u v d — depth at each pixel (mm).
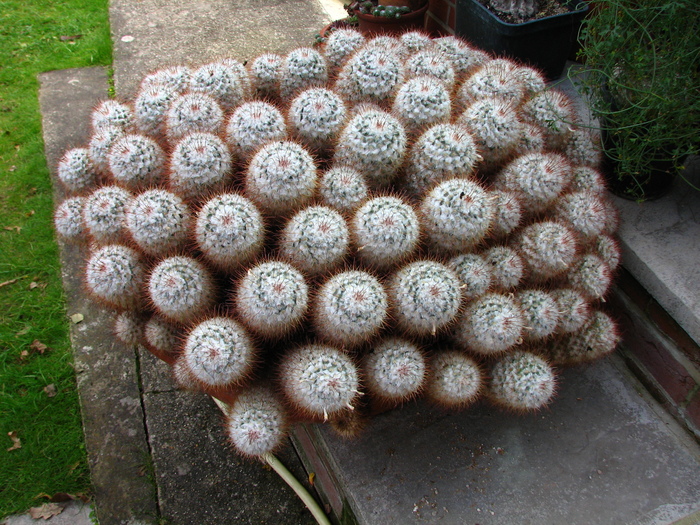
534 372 575
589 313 650
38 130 1281
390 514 616
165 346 631
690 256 712
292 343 575
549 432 677
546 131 712
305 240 554
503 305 561
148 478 777
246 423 543
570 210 650
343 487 643
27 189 1150
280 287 526
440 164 613
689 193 788
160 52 1501
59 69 1468
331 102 654
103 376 880
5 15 1661
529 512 618
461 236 578
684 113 623
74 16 1665
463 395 558
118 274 601
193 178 607
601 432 681
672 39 616
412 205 608
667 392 709
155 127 704
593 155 741
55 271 1010
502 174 654
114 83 1401
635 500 626
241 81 758
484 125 643
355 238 570
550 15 945
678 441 677
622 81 673
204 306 581
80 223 688
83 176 713
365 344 562
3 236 1065
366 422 637
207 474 782
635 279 728
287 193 581
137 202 592
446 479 640
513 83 717
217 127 671
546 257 605
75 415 837
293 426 652
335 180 600
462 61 800
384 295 542
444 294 533
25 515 751
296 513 752
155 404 849
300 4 1707
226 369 529
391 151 610
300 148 602
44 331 927
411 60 753
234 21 1622
